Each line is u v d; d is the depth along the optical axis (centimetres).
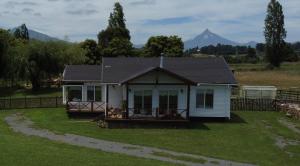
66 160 2106
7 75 6631
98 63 8619
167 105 3956
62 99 5156
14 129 3562
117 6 10712
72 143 2969
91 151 2648
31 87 7244
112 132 3466
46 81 7138
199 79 4097
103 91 4559
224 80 4088
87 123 3934
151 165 2217
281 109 4716
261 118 4300
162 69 3838
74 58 7131
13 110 4900
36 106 5119
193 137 3300
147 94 3947
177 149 2862
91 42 8669
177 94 3953
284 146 3030
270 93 5431
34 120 4106
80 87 4616
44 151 2302
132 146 2923
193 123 3988
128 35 10381
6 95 6425
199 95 4091
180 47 9038
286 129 3700
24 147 2369
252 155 2738
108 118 3728
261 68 12306
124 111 3809
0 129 3547
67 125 3797
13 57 6581
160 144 3016
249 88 5488
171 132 3500
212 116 4103
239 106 4841
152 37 9081
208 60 4531
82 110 4316
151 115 3872
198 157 2628
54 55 6794
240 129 3666
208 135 3384
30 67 6606
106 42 10088
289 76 10131
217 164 2453
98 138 3194
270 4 12519
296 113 4300
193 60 4531
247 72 11350
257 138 3291
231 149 2903
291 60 15012
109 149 2795
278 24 12425
